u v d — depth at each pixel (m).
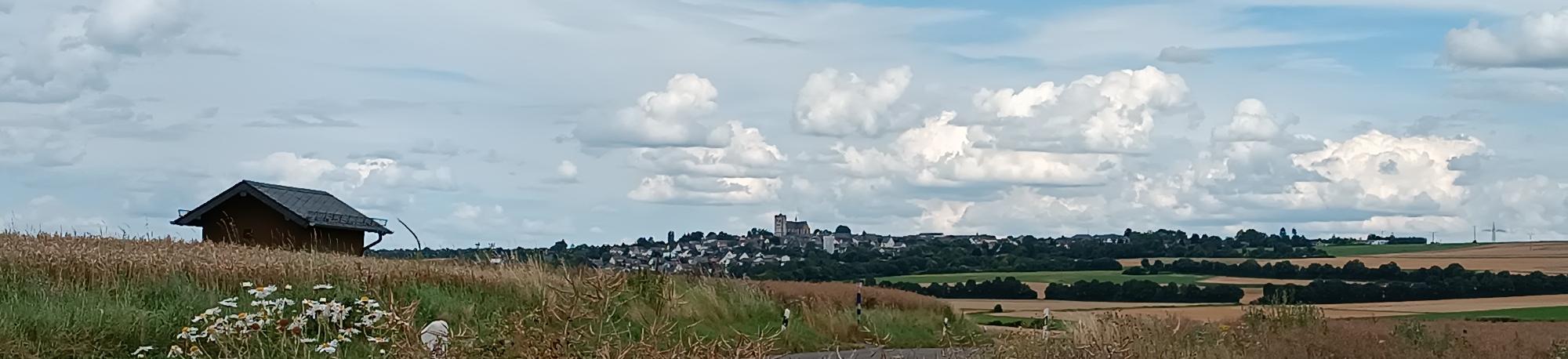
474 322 18.42
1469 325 30.92
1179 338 16.09
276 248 29.55
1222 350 16.03
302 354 13.20
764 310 25.95
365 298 14.12
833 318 26.64
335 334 13.70
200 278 18.45
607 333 7.68
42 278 16.84
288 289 18.00
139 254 20.11
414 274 21.30
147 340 14.37
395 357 7.81
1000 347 13.64
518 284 21.67
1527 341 21.77
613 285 7.80
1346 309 55.94
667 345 7.82
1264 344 17.48
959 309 36.25
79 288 16.28
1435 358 18.33
